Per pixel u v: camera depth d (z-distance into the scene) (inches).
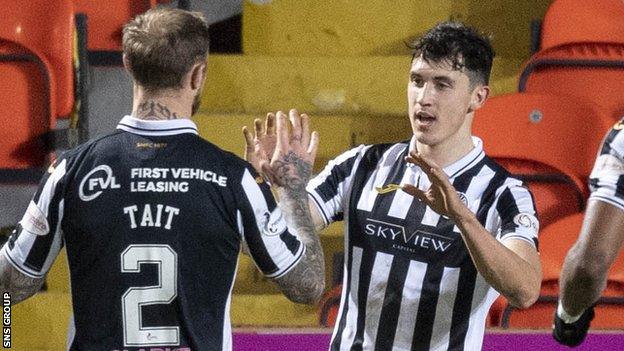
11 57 637.3
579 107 642.8
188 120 347.9
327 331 482.0
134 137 344.8
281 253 346.0
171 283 337.7
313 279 354.0
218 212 340.5
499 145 638.5
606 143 337.7
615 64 685.3
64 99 654.5
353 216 402.3
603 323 550.6
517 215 384.5
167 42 341.4
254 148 374.3
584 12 696.4
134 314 337.7
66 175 343.9
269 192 346.9
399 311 393.7
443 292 390.0
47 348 621.6
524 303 368.2
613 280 549.6
